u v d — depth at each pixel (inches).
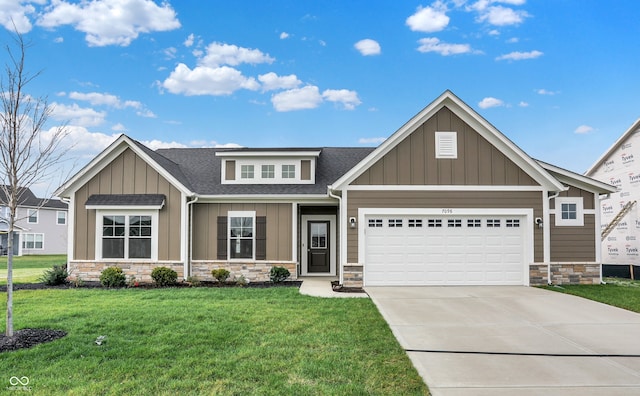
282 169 682.2
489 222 561.6
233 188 658.8
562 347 289.9
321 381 220.2
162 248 603.5
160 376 224.7
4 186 320.5
